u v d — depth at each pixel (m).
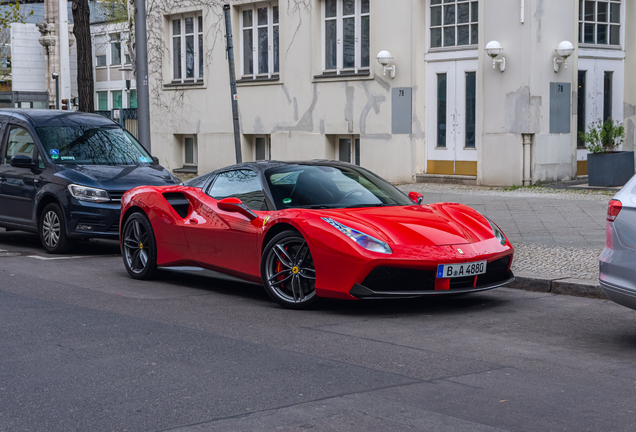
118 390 4.31
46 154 10.66
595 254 8.96
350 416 3.86
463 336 5.67
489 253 6.47
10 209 11.02
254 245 6.96
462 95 17.69
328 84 20.06
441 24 18.00
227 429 3.69
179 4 23.81
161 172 10.88
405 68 18.42
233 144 22.62
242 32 22.48
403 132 18.59
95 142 11.17
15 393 4.27
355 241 6.17
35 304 6.85
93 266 9.32
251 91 22.05
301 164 7.62
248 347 5.30
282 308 6.74
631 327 6.00
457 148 17.89
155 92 24.92
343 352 5.16
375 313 6.50
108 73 38.94
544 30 16.41
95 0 38.81
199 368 4.76
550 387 4.38
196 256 7.66
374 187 7.55
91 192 9.96
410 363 4.89
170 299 7.17
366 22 19.45
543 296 7.32
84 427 3.73
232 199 7.11
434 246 6.27
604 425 3.75
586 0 17.31
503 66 16.58
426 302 7.00
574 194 15.09
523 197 14.86
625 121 18.06
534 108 16.36
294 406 4.02
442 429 3.68
